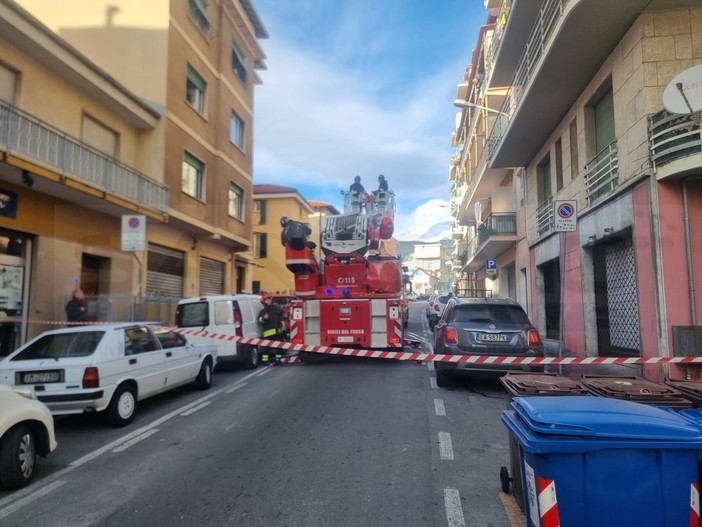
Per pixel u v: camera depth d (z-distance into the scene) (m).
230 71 21.83
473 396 8.35
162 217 15.80
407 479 4.68
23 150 10.69
